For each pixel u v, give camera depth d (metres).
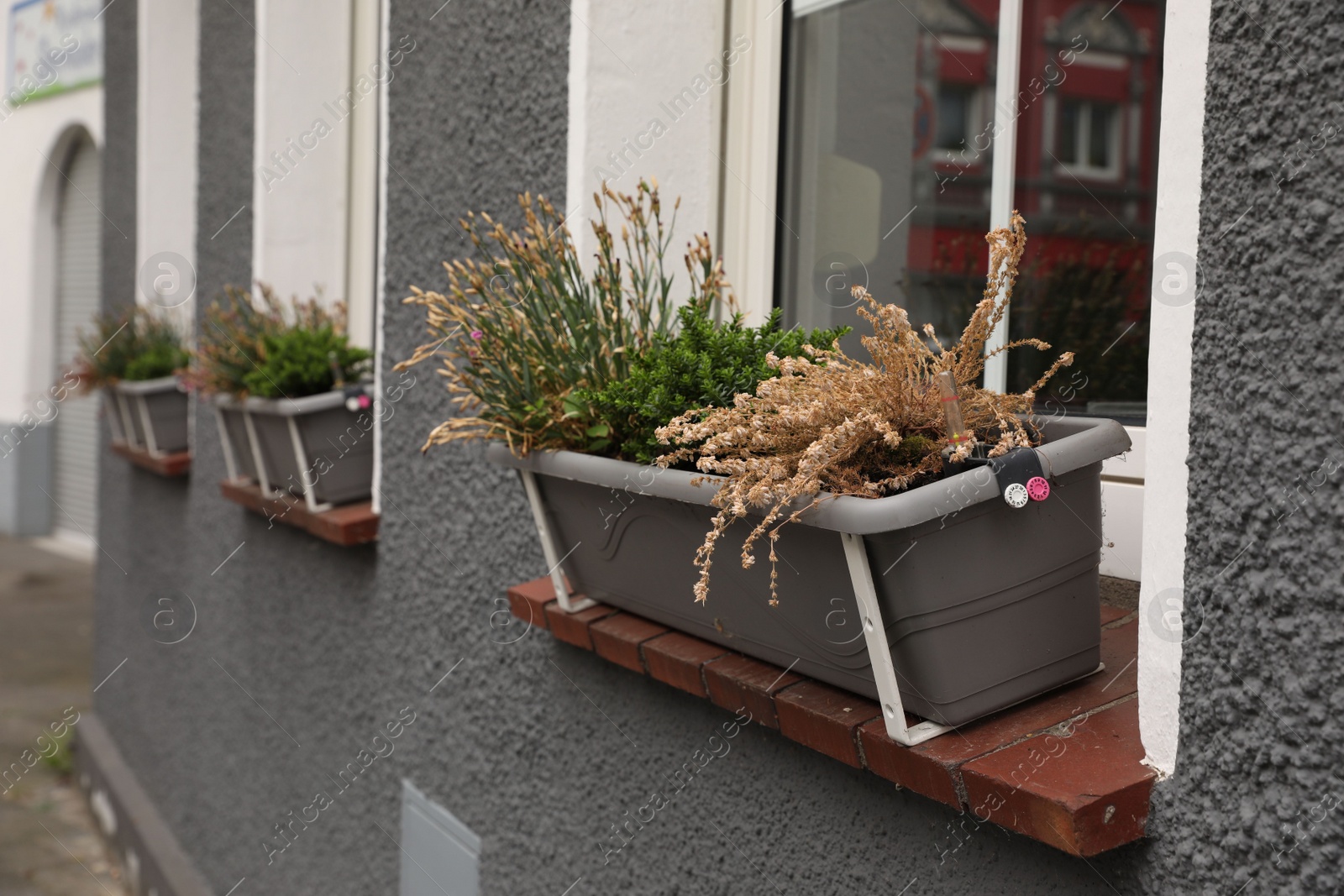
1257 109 1.09
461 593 2.65
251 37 3.95
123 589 5.82
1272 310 1.09
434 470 2.75
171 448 4.91
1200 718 1.16
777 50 2.28
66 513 12.31
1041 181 1.94
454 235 2.67
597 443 1.76
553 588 2.18
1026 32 1.93
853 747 1.40
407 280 2.88
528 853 2.44
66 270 11.65
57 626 9.41
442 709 2.77
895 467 1.35
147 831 5.02
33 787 6.57
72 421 12.23
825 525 1.24
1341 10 1.02
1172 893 1.19
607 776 2.16
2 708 7.42
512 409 1.85
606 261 1.95
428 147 2.78
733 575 1.51
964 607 1.26
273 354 3.34
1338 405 1.04
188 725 4.75
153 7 5.05
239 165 4.10
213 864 4.44
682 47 2.28
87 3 10.59
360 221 3.89
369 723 3.16
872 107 2.16
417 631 2.87
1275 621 1.09
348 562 3.24
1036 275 1.95
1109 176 1.89
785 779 1.72
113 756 5.95
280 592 3.76
